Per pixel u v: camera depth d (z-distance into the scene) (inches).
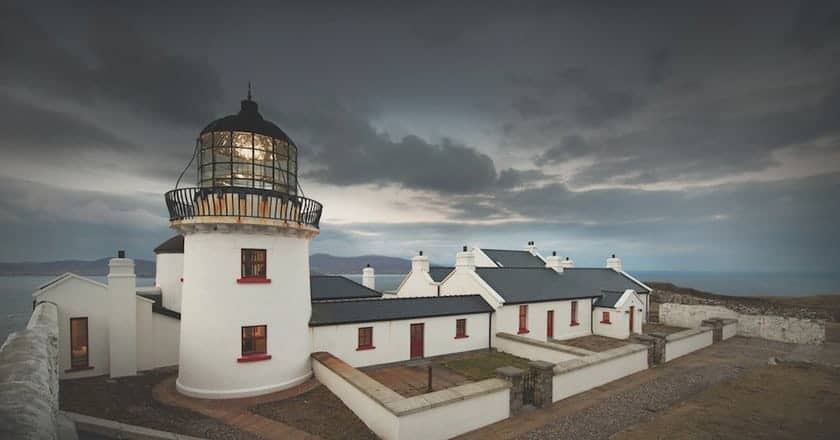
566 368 561.3
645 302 1317.7
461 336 826.8
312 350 634.8
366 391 454.0
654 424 447.5
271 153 589.0
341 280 1031.0
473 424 451.8
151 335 685.9
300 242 615.8
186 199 541.6
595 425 466.3
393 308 761.6
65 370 605.3
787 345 927.7
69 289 614.9
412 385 607.2
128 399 523.5
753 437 409.4
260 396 544.1
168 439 356.5
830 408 491.8
